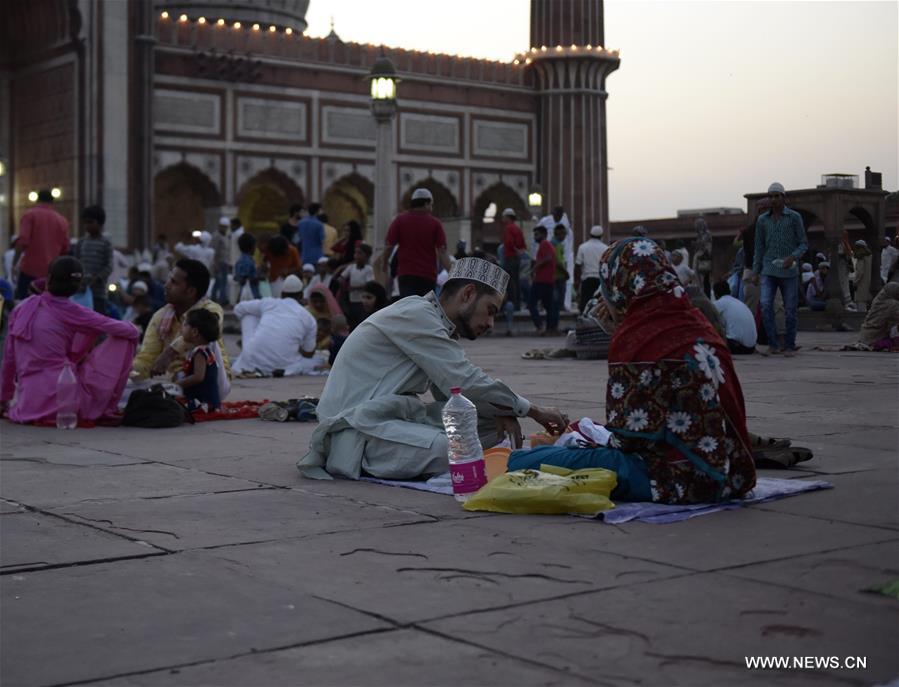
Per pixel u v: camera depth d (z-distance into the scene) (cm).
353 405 437
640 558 300
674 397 367
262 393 807
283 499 391
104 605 259
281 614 250
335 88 2914
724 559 298
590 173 3238
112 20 2531
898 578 275
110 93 2528
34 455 507
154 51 2606
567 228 1848
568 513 359
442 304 437
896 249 1909
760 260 1105
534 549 311
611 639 231
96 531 339
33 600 264
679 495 365
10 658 223
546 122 3241
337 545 318
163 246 2527
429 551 310
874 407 655
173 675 213
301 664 217
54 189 2636
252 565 296
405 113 3022
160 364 652
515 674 211
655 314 371
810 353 1132
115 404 625
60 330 627
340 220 3131
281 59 2817
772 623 241
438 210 3178
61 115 2605
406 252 983
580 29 3212
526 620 244
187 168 2705
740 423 373
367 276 1162
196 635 236
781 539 321
